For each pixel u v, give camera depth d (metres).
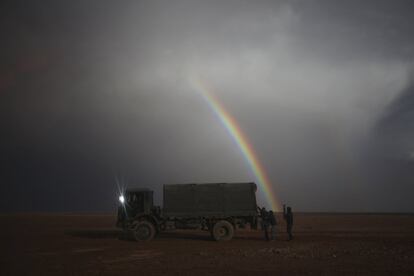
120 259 16.61
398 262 15.24
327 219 55.06
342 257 16.59
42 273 13.45
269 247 20.31
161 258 16.78
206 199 24.62
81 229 35.03
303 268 14.01
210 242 23.30
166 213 24.33
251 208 24.67
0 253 18.81
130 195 25.30
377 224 41.28
